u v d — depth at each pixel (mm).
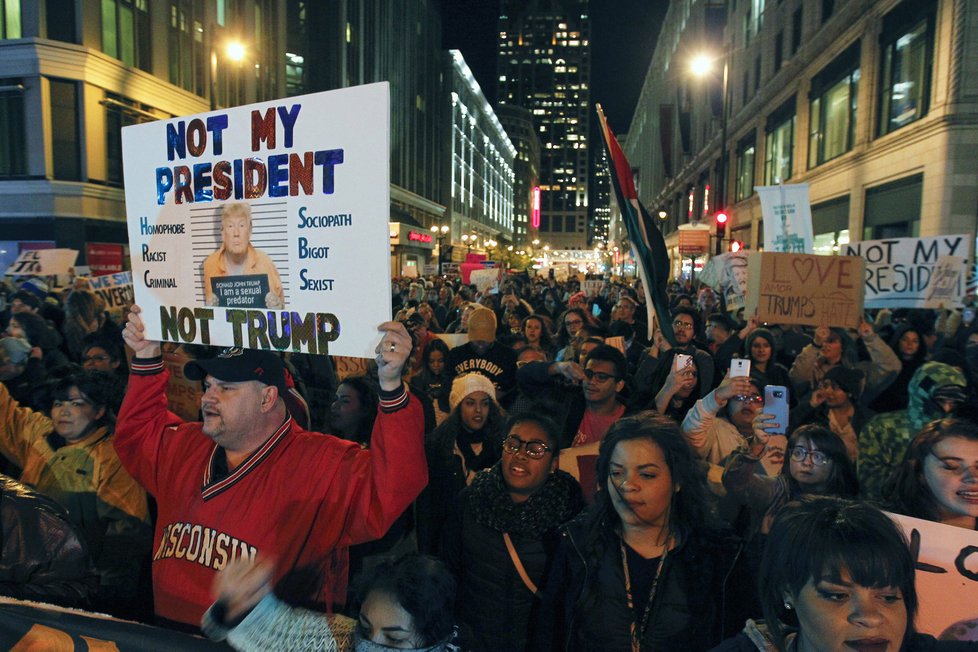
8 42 25484
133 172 2902
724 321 7902
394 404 2328
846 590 1551
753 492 3080
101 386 3605
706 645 2381
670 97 64625
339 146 2350
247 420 2412
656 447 2375
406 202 68062
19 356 4789
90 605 2652
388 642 2096
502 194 138625
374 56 58031
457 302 14211
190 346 5863
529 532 2914
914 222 18156
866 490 3738
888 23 20016
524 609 2953
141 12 29391
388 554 3516
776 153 31375
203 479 2520
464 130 96312
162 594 2469
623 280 42688
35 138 26297
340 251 2383
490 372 5664
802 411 4652
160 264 2854
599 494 2557
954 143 16297
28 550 2340
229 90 36344
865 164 21312
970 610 2223
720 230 23062
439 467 3779
